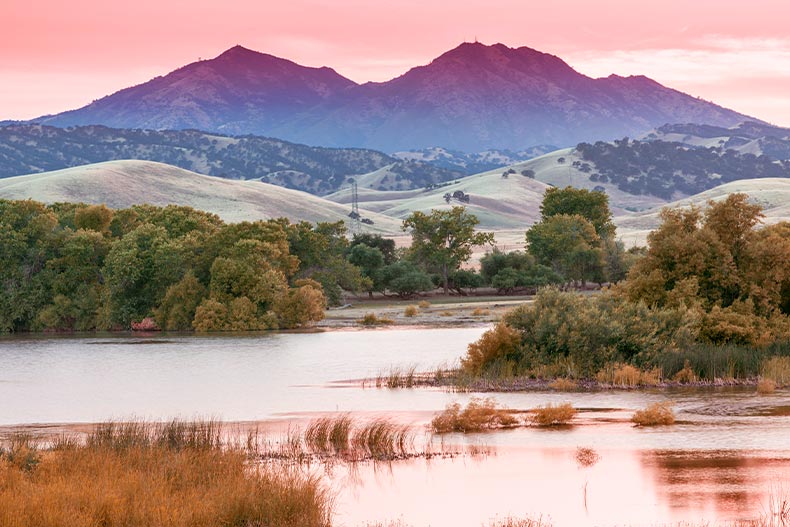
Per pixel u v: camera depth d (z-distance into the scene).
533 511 35.62
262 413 60.28
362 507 36.50
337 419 56.22
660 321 74.12
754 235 82.50
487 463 43.81
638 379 67.56
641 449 46.19
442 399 64.12
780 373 68.00
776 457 43.75
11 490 32.22
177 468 36.84
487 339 73.62
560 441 48.53
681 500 36.59
